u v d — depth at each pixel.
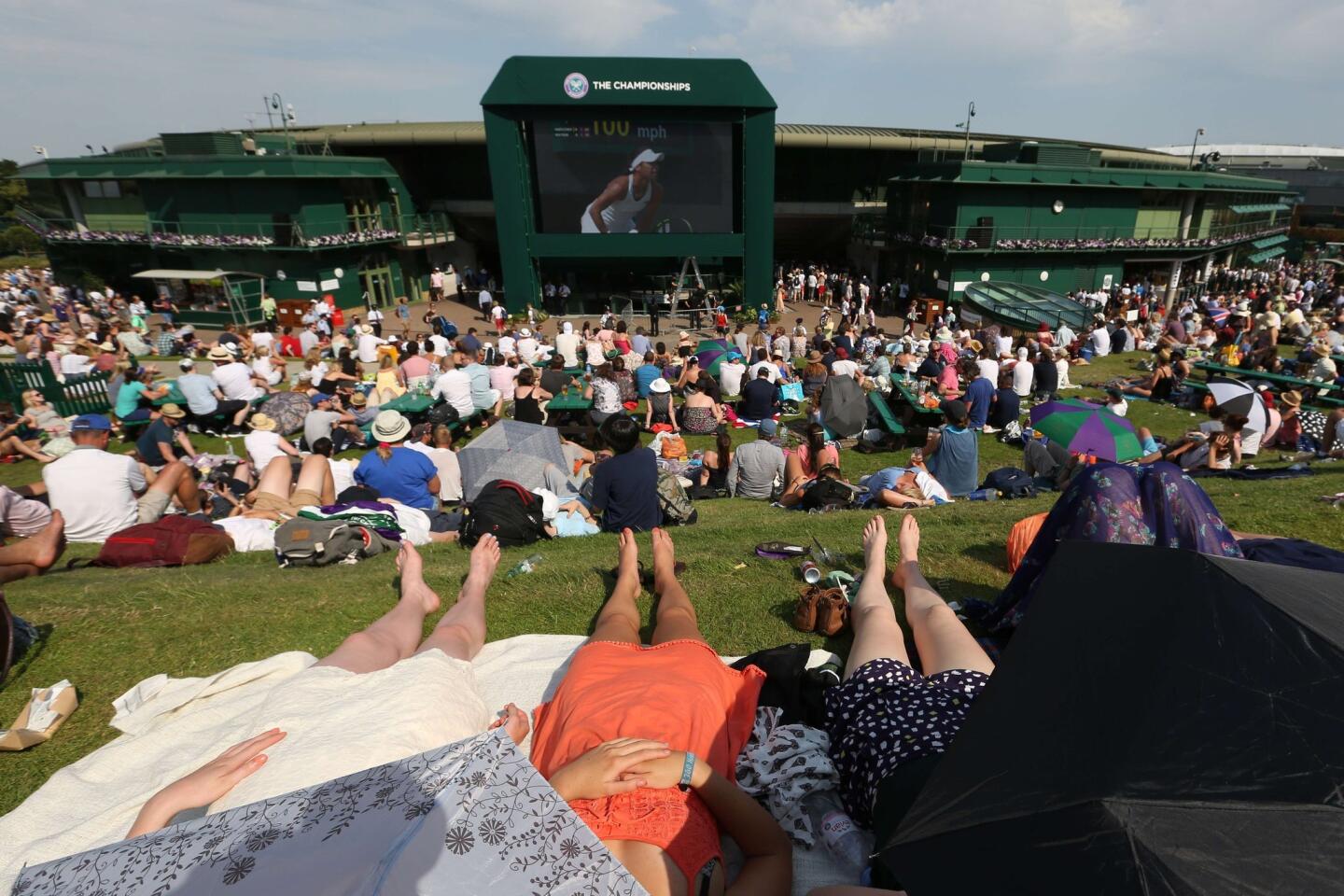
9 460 11.77
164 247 29.98
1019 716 1.64
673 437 10.51
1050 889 1.23
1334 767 1.28
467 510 6.23
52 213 32.47
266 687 3.46
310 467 6.95
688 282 31.52
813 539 5.44
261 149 30.91
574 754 2.46
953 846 1.42
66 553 6.12
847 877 2.39
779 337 21.61
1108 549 2.11
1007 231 31.73
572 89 27.23
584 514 7.06
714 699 2.79
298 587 4.81
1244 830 1.21
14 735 3.18
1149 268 39.03
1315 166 72.25
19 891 1.34
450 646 3.50
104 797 2.75
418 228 35.75
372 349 19.41
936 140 38.56
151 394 13.71
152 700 3.39
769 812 2.60
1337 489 7.05
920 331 24.59
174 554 5.60
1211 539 3.39
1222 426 10.58
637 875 2.00
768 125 28.12
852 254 43.56
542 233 29.64
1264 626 1.60
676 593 4.02
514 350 20.02
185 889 1.30
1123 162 45.91
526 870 1.38
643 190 29.08
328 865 1.32
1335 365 17.55
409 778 1.57
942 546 5.39
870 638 3.27
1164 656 1.58
